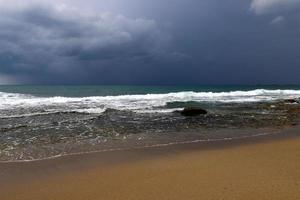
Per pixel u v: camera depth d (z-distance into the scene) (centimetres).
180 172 844
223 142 1270
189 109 2109
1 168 904
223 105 2848
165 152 1096
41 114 2053
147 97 3750
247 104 2928
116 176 827
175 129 1575
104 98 3494
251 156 1009
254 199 638
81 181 792
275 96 4300
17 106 2559
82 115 2033
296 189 688
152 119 1900
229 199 641
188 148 1159
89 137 1359
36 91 6081
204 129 1583
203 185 730
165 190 706
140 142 1265
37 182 788
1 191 728
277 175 791
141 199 659
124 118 1923
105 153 1084
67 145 1202
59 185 764
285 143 1237
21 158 1014
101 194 697
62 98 3366
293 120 1920
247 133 1484
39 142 1252
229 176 792
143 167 909
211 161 956
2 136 1362
